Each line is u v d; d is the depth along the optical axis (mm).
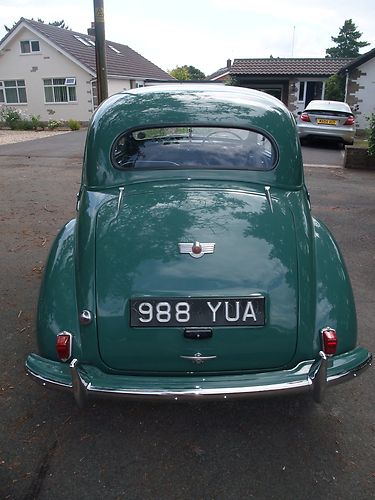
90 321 2467
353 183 9531
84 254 2650
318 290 2658
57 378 2480
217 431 2818
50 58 28297
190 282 2459
